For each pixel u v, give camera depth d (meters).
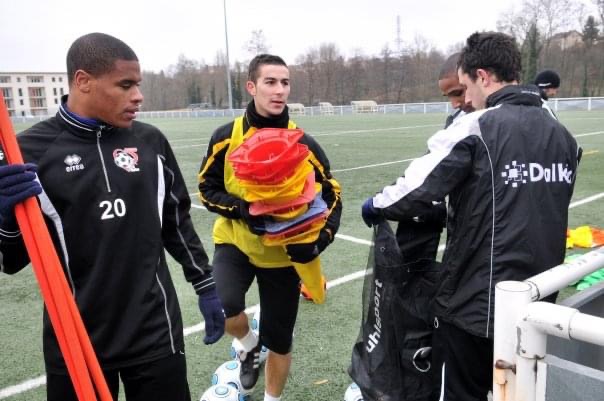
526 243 1.77
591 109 31.48
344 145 15.49
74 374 1.47
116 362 1.73
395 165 11.08
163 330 1.80
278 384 2.56
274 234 2.12
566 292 3.91
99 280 1.68
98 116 1.67
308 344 3.41
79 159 1.66
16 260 1.68
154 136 1.88
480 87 2.03
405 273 2.08
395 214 1.94
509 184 1.78
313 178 2.20
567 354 1.49
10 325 3.83
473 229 1.83
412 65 65.12
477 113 1.87
